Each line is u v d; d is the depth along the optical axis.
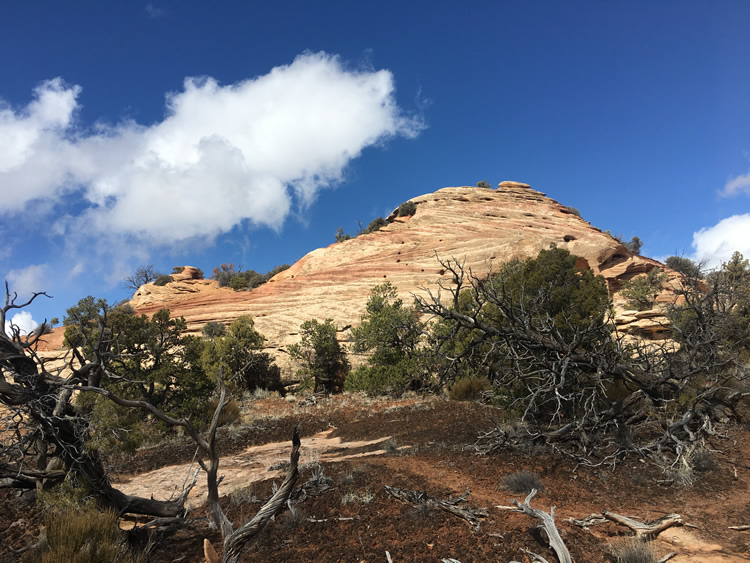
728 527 5.61
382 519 5.66
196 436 4.04
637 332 22.86
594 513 6.02
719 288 10.52
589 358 9.55
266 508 3.50
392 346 21.09
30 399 5.28
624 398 10.56
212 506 3.93
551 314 13.65
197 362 15.02
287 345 25.72
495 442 9.23
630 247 52.62
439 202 50.34
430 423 12.66
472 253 35.47
